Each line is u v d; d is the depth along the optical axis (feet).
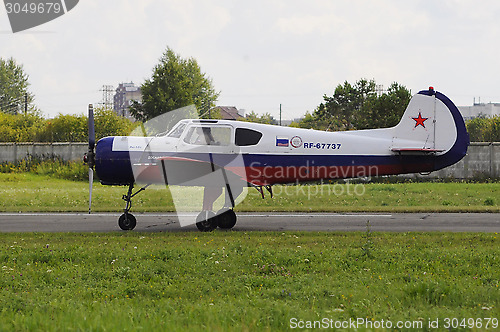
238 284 88.07
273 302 75.05
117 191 254.06
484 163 330.13
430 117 166.20
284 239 131.23
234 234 140.05
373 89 593.01
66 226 158.10
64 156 394.73
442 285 81.56
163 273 95.91
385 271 97.50
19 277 91.45
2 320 65.62
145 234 140.36
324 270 98.32
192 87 575.79
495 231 145.89
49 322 63.87
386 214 183.62
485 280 89.10
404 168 165.78
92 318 65.16
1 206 209.05
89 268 100.07
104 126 450.30
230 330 61.67
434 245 122.72
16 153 401.70
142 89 547.49
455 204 210.79
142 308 73.26
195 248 117.19
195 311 70.44
